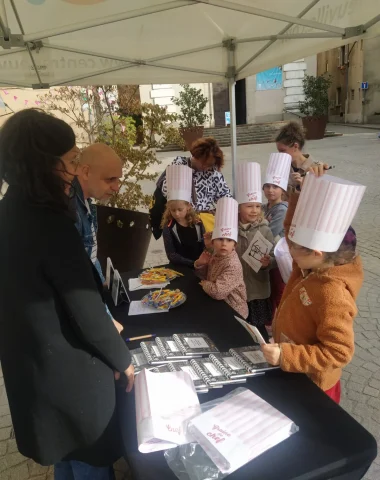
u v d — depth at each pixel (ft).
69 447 4.14
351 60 69.15
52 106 16.10
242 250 8.32
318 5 7.95
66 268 3.61
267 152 45.11
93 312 3.75
